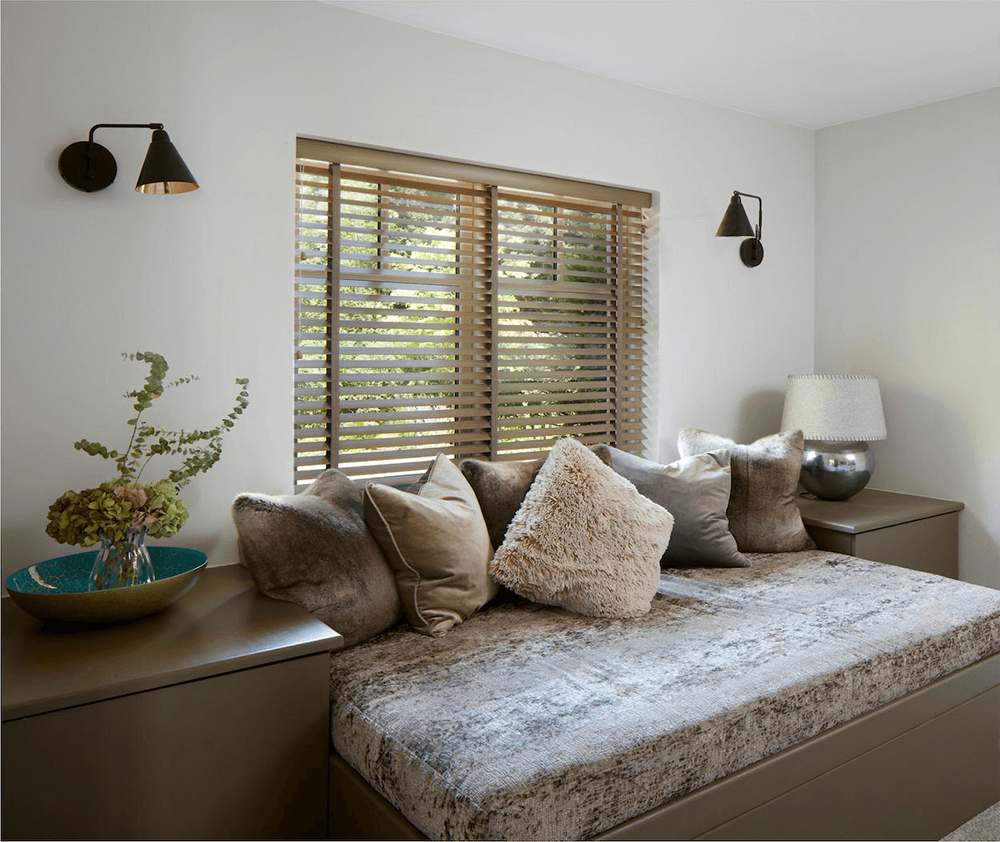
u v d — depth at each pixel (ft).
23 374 6.62
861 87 10.50
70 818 4.87
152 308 7.18
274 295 7.86
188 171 6.46
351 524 6.95
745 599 7.89
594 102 9.98
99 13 6.82
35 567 6.43
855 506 10.75
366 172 8.69
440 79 8.73
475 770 4.68
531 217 10.07
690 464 9.36
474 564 7.32
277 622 6.11
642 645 6.65
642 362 11.02
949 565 10.89
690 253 11.11
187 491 7.47
